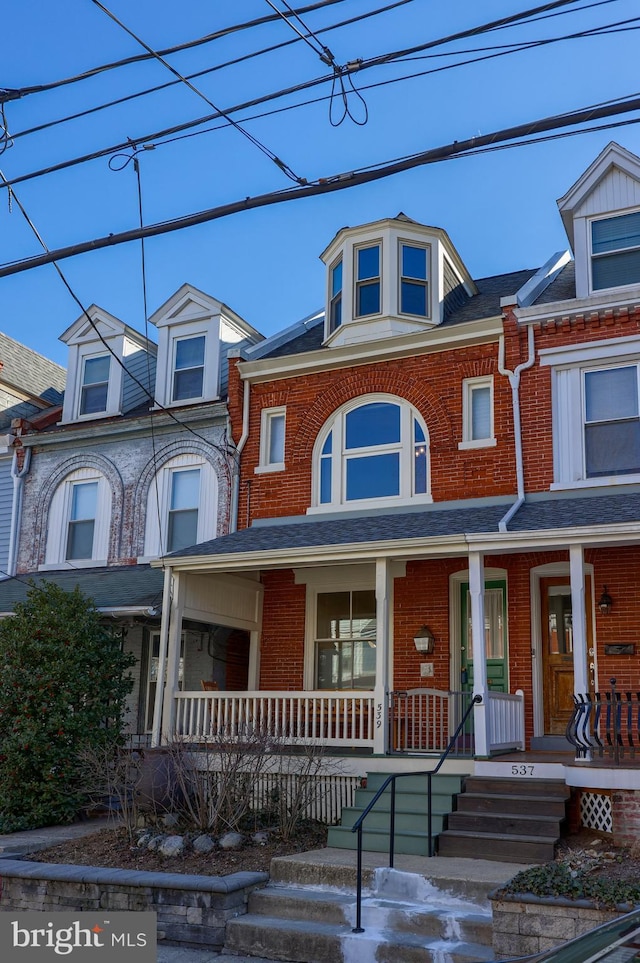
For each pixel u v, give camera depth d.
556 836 10.12
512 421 15.05
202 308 18.72
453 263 17.86
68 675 13.69
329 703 13.19
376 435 16.36
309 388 16.91
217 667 16.78
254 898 9.29
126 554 17.92
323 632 16.22
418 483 15.87
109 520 18.31
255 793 12.88
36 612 14.16
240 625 16.12
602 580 13.77
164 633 14.43
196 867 10.30
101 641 14.30
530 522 12.82
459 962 7.81
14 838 12.15
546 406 14.82
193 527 17.48
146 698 17.05
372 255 17.27
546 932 7.50
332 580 16.16
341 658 16.00
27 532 19.03
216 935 8.88
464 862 9.80
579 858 9.11
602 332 14.68
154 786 11.97
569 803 10.82
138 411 19.30
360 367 16.55
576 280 15.34
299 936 8.52
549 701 14.20
